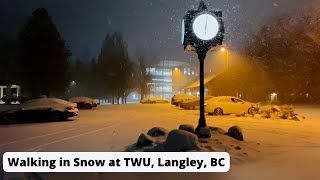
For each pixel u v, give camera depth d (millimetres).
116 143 11539
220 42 11492
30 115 21250
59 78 47875
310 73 44250
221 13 11594
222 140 10758
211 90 50688
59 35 48688
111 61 68312
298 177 7086
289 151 9898
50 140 12602
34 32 46500
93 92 75875
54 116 21562
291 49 45781
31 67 46156
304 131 15062
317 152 9758
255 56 49312
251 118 22641
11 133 15148
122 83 68625
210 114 26047
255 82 49125
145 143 10188
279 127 16828
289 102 45344
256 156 9133
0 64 58469
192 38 11453
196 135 10156
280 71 46938
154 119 22203
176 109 36312
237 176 7219
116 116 25484
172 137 9352
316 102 43344
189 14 11539
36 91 47094
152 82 86438
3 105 40062
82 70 81500
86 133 14641
